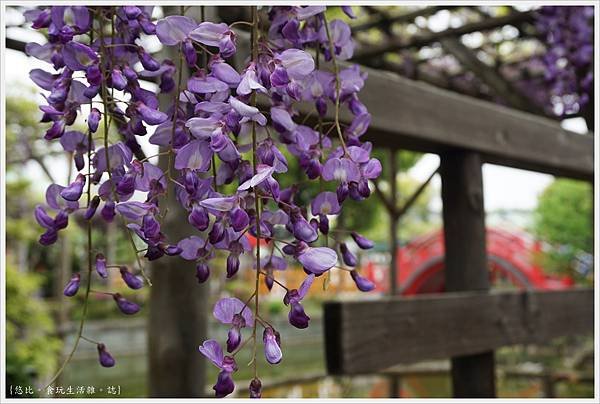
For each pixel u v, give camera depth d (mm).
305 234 622
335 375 1043
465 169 1267
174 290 1101
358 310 1062
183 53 623
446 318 1195
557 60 1845
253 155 611
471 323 1237
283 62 623
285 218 646
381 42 2223
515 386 4746
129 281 666
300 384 4199
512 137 1336
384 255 7656
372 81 1104
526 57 2574
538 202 6477
